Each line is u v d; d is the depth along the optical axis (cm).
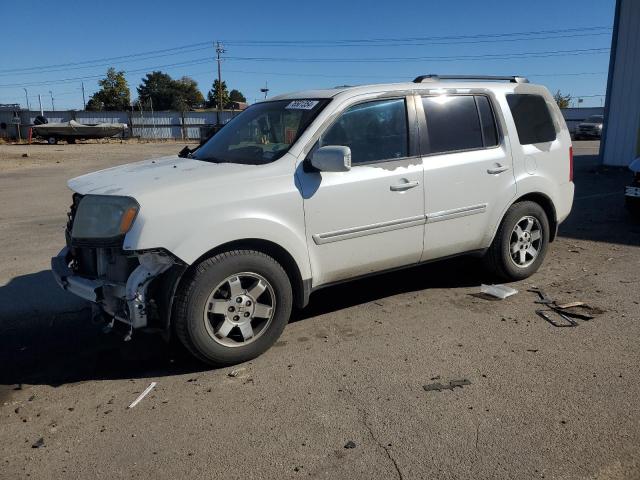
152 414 346
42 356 437
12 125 5825
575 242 734
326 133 437
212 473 288
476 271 593
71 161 2567
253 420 335
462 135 508
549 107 579
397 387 367
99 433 327
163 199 374
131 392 375
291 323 485
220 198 389
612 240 739
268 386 375
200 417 340
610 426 316
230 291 396
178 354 433
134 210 370
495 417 329
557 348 418
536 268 579
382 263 473
